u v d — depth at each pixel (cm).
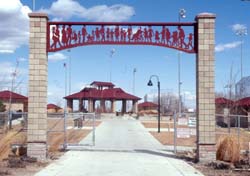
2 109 4878
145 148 2423
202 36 1795
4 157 1778
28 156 1750
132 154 2039
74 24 1833
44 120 1773
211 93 1786
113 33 1844
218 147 1823
